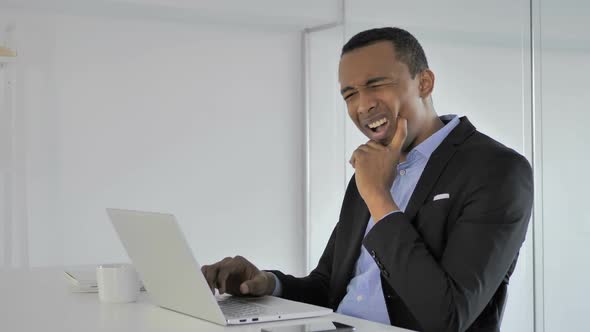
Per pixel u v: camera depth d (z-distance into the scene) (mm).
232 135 4773
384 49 1613
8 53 3842
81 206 4340
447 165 1571
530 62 3014
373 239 1469
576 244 2758
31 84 4215
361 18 4434
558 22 2865
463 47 3426
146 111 4508
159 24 4539
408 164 1667
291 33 4957
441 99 3576
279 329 1146
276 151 4922
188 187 4637
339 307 1681
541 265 2908
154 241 1332
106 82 4395
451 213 1523
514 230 1471
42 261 4254
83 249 4340
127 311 1406
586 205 2730
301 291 1743
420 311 1417
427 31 3711
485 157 1524
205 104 4684
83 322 1287
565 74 2830
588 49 2695
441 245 1519
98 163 4379
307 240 4980
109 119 4406
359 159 1537
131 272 1519
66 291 1692
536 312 2918
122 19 4430
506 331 3051
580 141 2742
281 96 4930
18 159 4195
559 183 2855
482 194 1479
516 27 3086
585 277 2721
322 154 4855
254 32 4836
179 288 1324
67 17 4293
